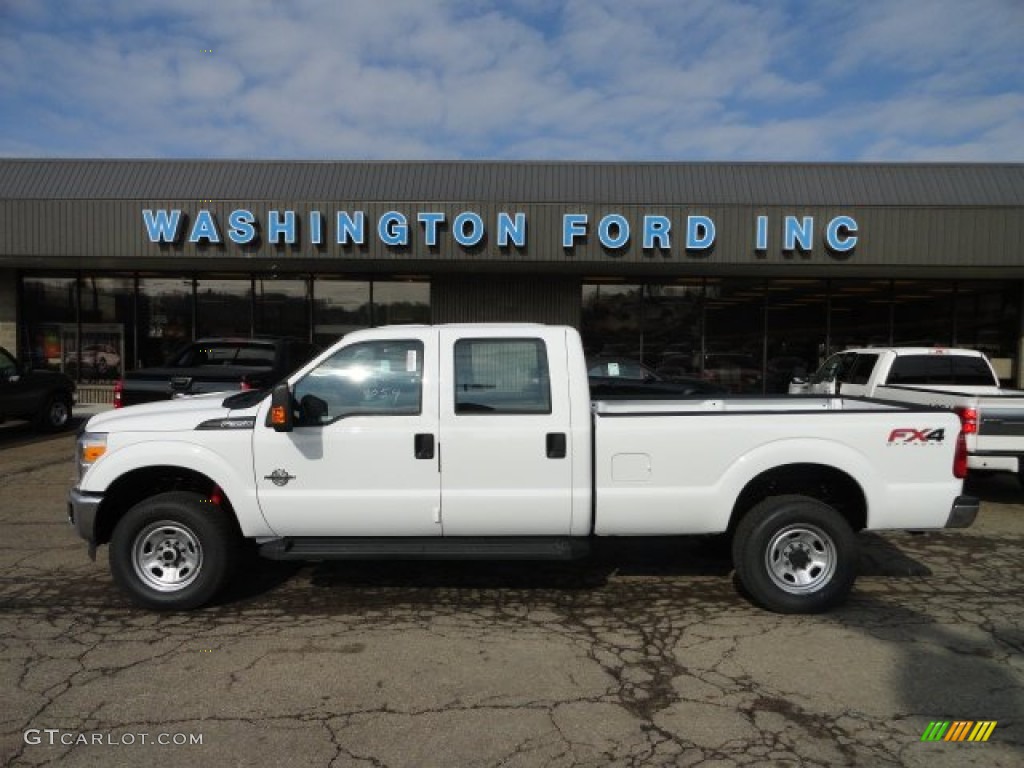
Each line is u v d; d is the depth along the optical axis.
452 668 3.96
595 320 17.02
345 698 3.61
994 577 5.59
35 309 17.48
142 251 14.48
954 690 3.73
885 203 15.18
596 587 5.36
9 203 14.48
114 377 17.48
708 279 17.08
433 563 5.89
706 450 4.71
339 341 4.78
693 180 15.54
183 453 4.64
